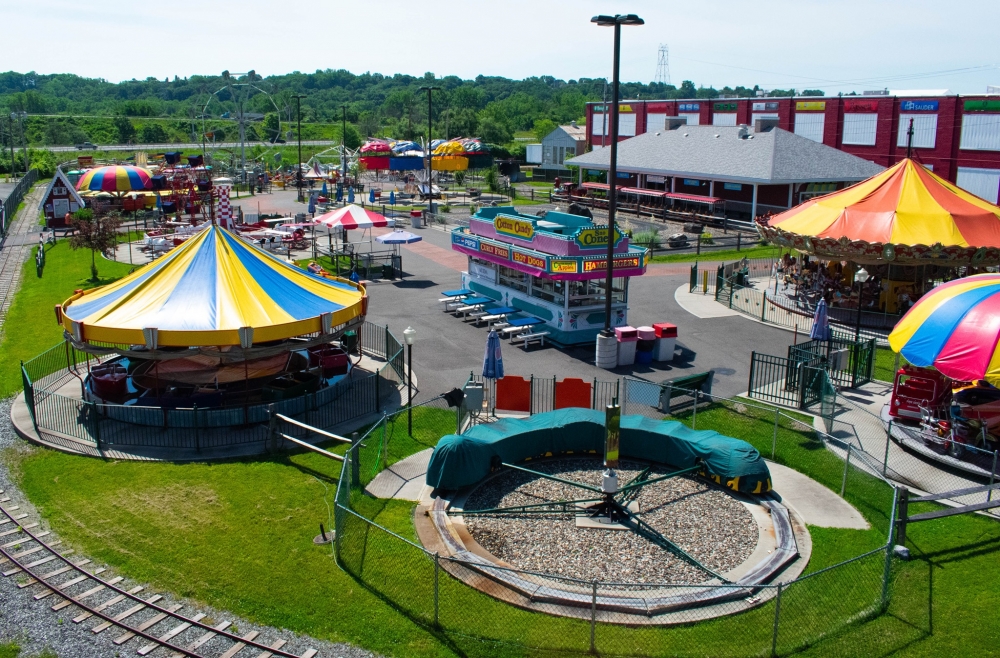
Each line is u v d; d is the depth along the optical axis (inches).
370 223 1877.5
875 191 1483.8
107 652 541.0
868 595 582.6
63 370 1119.0
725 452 755.4
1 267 1990.7
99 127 6914.4
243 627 560.7
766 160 2591.0
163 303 970.7
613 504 702.5
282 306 993.5
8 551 660.7
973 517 702.5
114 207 2881.4
